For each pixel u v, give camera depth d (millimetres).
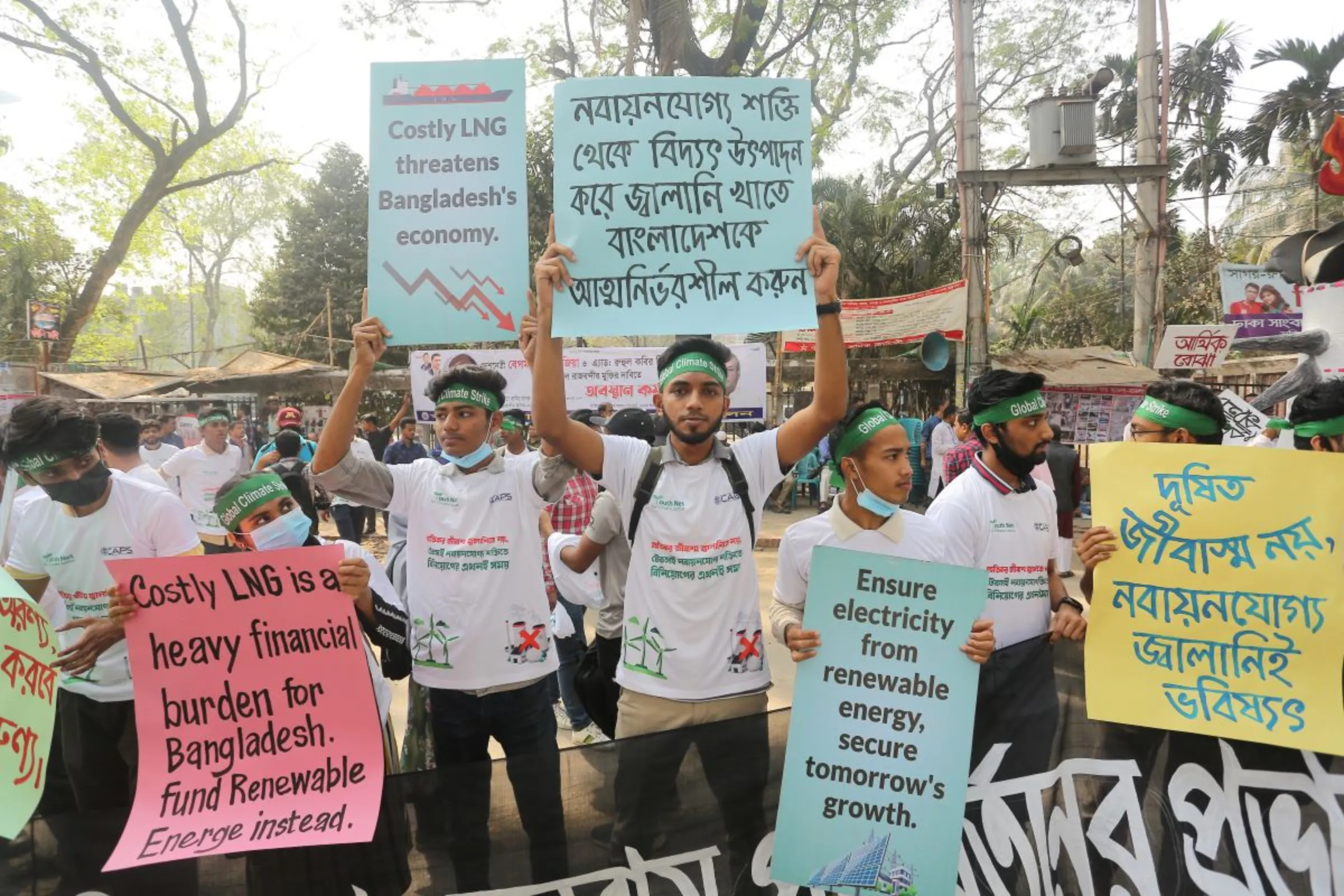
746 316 2445
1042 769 2473
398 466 3008
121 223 20266
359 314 26938
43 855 2133
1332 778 2379
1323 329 5961
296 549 2256
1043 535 2736
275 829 2160
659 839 2338
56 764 2867
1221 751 2430
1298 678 2322
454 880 2262
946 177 19703
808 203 2498
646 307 2451
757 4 15141
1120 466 2510
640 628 2453
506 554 2859
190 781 2197
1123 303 22047
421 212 2611
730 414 9742
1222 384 13750
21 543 2729
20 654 2172
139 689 2199
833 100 17922
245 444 12820
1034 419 2621
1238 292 12461
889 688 2223
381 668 2771
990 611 2646
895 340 12539
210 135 20391
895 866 2178
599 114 2494
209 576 2230
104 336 30375
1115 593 2461
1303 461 2373
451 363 9781
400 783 2262
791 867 2209
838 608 2246
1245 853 2400
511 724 2871
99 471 2615
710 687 2398
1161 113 12438
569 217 2475
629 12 14125
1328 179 9047
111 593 2195
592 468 2559
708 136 2502
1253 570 2371
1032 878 2414
